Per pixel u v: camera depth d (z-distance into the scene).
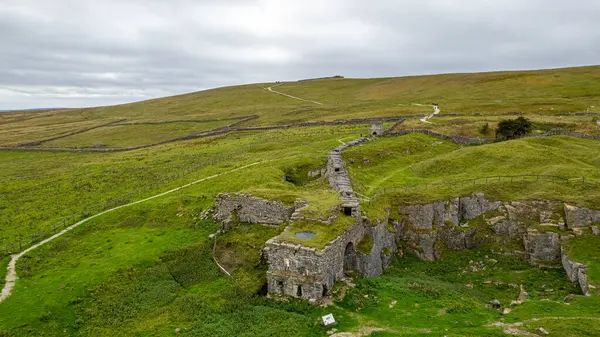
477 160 61.12
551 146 67.44
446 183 50.72
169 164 81.38
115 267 34.12
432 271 39.06
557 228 38.97
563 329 22.70
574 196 41.84
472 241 42.69
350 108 156.62
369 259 33.69
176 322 27.25
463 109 127.56
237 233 39.38
